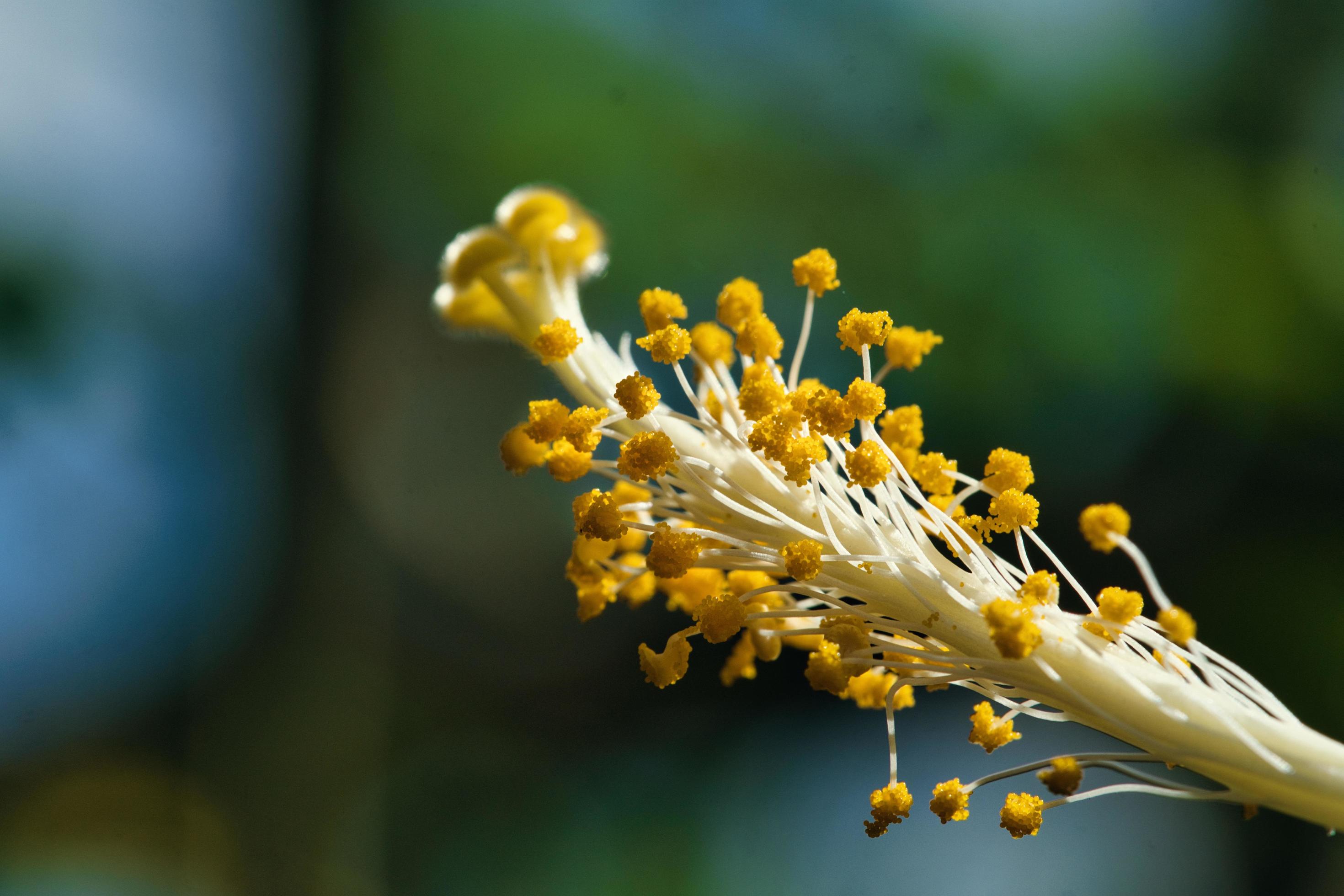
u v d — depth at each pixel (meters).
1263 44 0.47
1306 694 0.43
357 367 0.44
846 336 0.18
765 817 0.52
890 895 0.46
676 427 0.18
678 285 0.48
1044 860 0.45
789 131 0.48
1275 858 0.45
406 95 0.48
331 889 0.41
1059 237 0.44
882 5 0.48
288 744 0.41
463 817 0.54
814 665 0.18
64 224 0.42
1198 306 0.44
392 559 0.48
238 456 0.46
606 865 0.53
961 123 0.46
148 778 0.50
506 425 0.57
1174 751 0.17
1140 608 0.18
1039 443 0.45
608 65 0.49
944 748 0.49
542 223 0.19
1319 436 0.45
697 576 0.18
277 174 0.44
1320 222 0.45
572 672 0.59
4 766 0.51
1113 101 0.46
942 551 0.18
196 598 0.47
